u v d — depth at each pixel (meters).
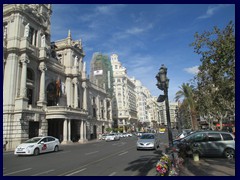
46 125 38.12
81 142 44.09
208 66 16.27
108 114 74.81
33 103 38.06
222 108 24.36
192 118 43.19
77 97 50.16
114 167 11.02
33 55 38.03
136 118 132.75
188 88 43.12
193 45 16.14
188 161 12.41
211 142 13.56
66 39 52.22
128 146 25.56
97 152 19.44
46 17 46.28
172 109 138.25
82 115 46.06
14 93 33.72
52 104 44.59
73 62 52.19
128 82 126.62
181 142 14.27
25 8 38.56
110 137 46.38
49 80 43.22
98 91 66.19
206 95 28.95
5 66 34.88
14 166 12.49
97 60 92.00
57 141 22.50
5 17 37.72
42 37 41.69
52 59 45.00
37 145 19.27
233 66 13.76
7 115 32.16
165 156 9.41
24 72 35.03
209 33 15.73
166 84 10.21
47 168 11.33
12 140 31.75
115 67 124.69
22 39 36.03
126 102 117.75
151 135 21.11
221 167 10.42
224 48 13.83
